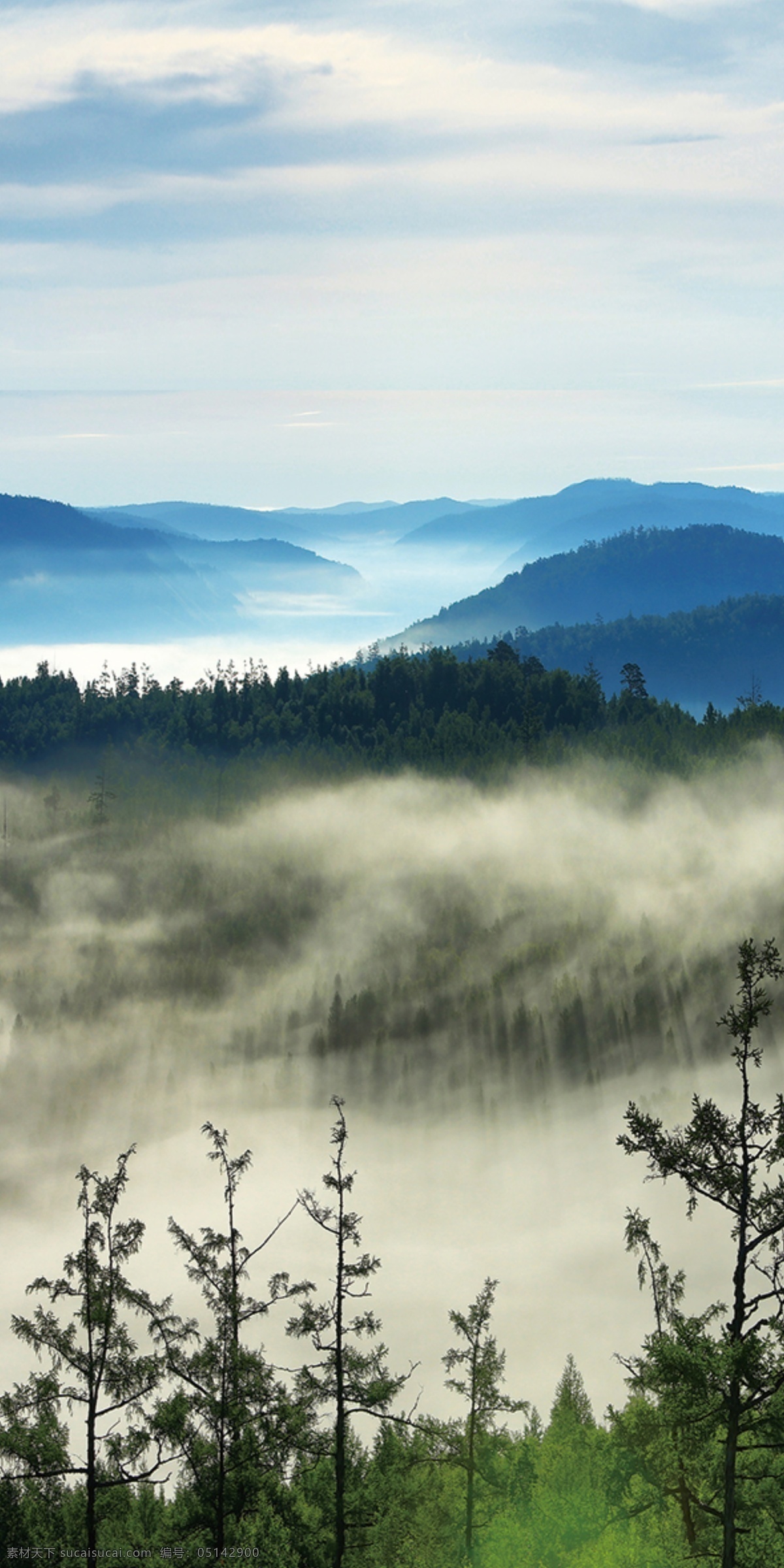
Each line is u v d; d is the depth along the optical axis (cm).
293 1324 5916
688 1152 4331
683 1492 5228
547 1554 7281
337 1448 5900
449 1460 7006
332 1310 5944
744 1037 4328
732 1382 4178
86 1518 5572
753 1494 4428
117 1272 5428
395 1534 6256
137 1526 5819
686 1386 4278
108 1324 5338
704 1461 4594
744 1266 4334
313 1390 5856
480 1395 7131
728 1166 4319
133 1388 5356
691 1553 5000
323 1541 5997
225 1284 5891
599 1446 6228
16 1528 5372
